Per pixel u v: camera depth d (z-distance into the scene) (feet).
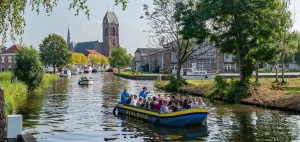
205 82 143.43
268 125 56.39
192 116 55.67
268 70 253.44
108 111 74.64
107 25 592.60
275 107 76.13
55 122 60.08
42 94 115.34
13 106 78.69
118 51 388.78
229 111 73.20
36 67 127.75
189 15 104.78
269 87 103.71
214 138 47.39
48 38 300.81
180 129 54.03
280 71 251.39
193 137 48.19
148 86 157.48
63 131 52.39
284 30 108.27
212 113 70.49
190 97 63.26
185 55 139.54
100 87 151.84
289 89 99.81
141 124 58.75
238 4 86.69
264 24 89.66
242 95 90.27
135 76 219.82
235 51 99.35
